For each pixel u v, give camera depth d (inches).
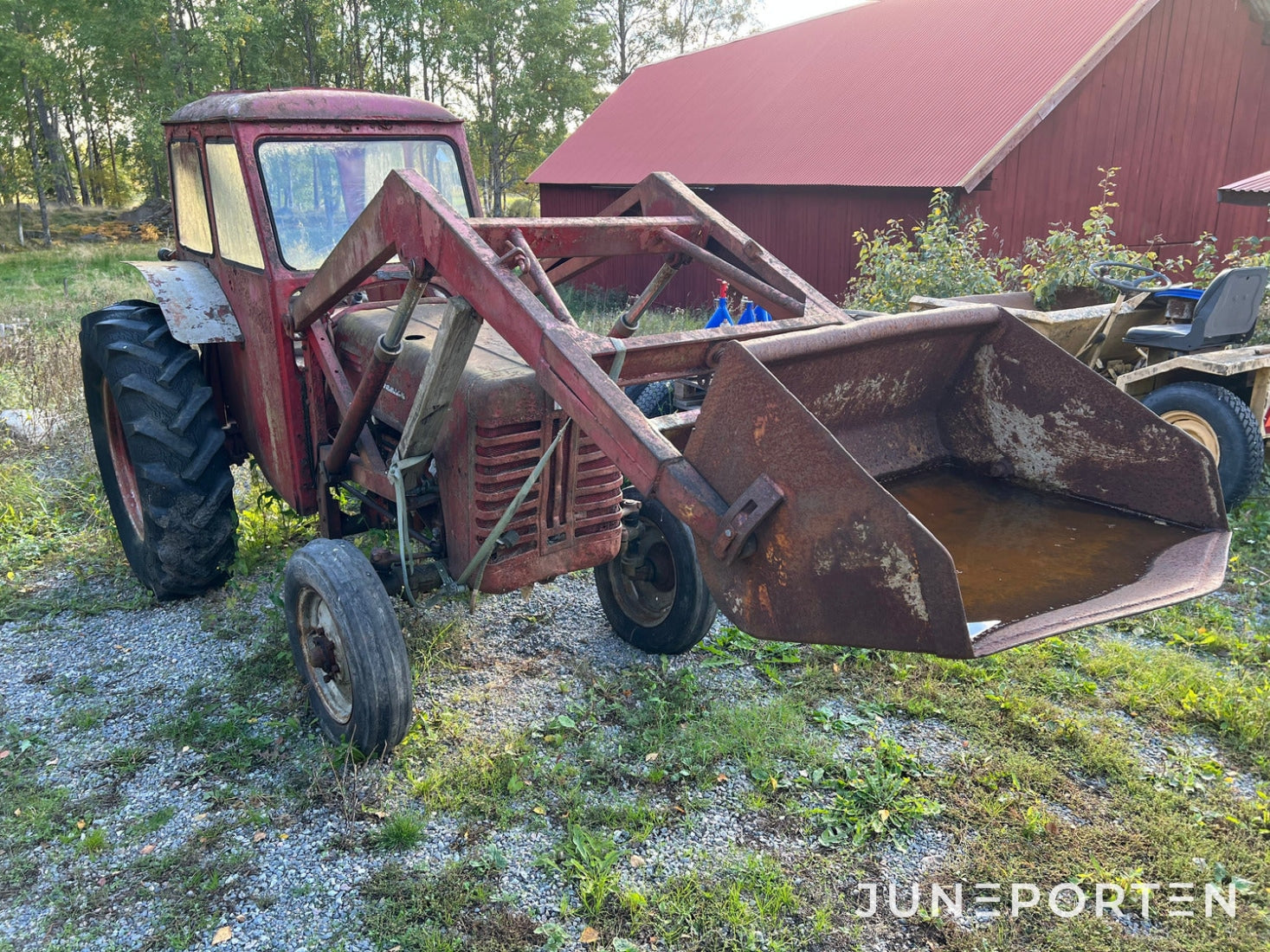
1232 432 210.1
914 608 74.0
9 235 1238.3
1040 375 115.8
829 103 537.0
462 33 1128.8
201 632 166.2
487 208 1369.3
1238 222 525.7
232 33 1091.3
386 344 117.0
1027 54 459.8
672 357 105.3
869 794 122.7
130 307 175.0
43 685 148.6
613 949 98.2
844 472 76.5
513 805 120.8
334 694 132.3
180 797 122.0
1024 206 437.1
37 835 114.3
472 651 160.4
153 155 1123.9
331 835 114.9
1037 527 106.7
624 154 665.0
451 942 98.6
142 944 98.6
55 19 1151.0
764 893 106.3
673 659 158.6
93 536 209.3
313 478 153.9
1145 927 102.2
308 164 146.3
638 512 153.0
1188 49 467.8
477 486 120.9
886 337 109.6
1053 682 149.8
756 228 519.8
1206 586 85.9
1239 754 133.0
